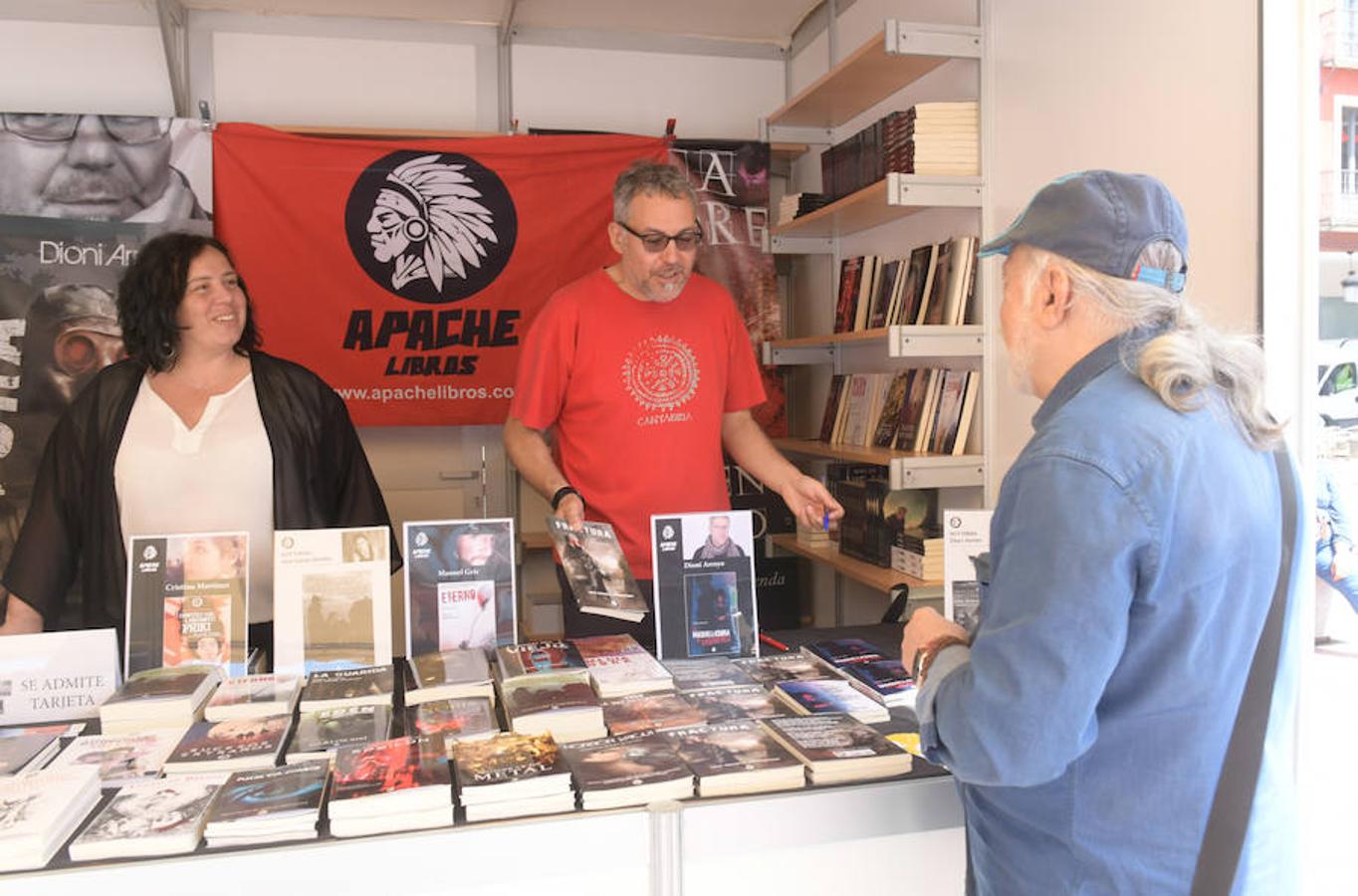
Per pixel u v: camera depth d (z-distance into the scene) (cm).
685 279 231
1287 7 190
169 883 125
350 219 390
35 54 383
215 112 398
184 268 215
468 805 134
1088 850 111
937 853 168
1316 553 204
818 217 353
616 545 199
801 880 163
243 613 186
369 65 411
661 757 147
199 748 152
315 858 128
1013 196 280
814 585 445
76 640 175
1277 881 112
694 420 242
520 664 182
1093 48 244
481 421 407
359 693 171
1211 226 208
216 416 222
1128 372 110
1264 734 110
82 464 220
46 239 368
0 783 138
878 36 290
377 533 193
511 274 404
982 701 104
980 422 299
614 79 433
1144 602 104
